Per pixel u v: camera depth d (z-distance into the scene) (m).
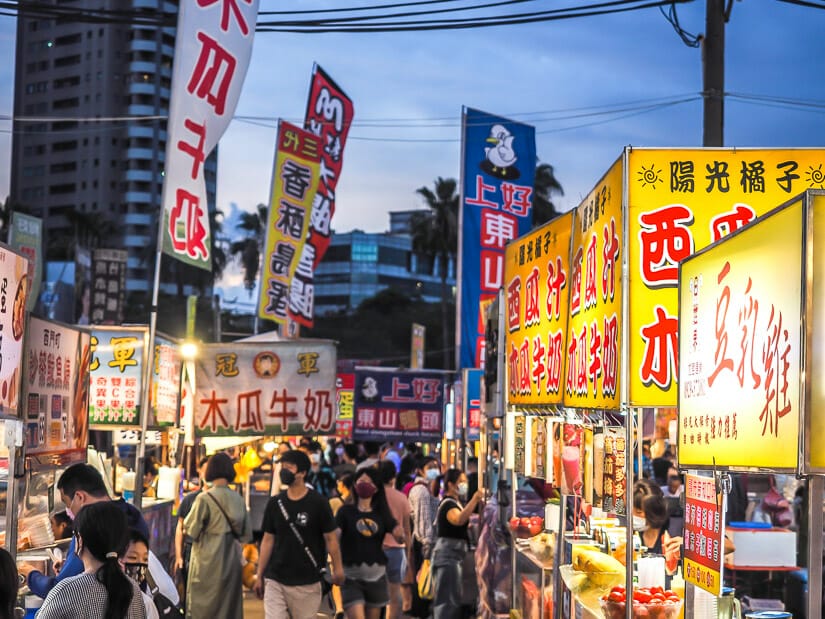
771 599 8.48
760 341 3.89
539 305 8.19
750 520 10.43
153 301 9.84
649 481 7.45
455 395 19.84
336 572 9.47
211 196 149.62
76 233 110.88
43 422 6.23
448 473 12.30
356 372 21.52
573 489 6.94
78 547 5.07
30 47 152.25
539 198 69.62
